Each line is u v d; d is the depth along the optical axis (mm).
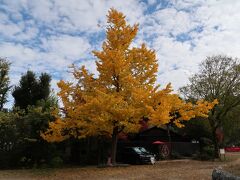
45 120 25828
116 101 22312
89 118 23250
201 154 37781
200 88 40750
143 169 23344
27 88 35062
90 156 29828
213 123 39781
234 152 58812
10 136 25625
